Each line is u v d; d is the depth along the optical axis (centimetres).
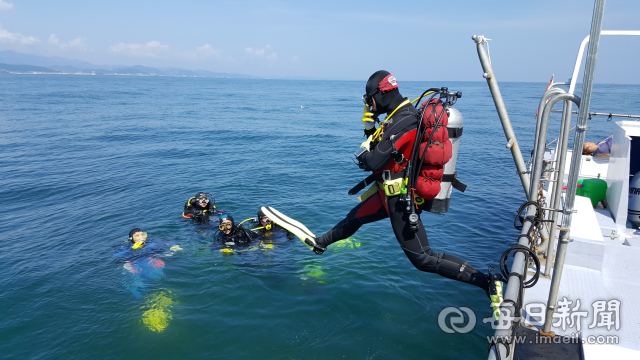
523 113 4019
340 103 5956
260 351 408
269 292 529
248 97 7306
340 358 394
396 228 268
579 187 567
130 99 5453
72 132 2194
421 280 557
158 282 559
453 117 252
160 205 923
